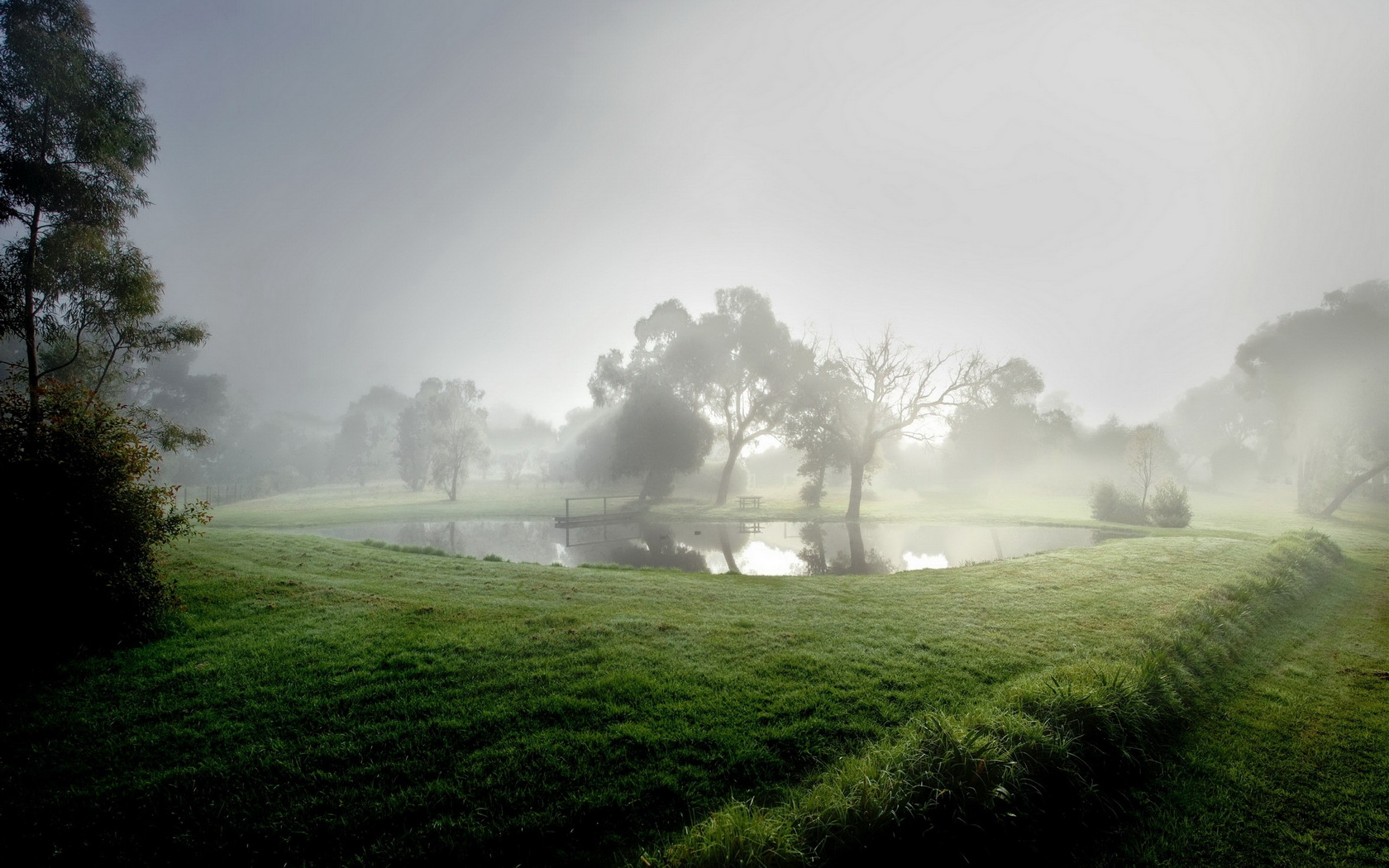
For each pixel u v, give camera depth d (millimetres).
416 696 5551
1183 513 25422
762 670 6383
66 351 13109
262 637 7242
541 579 11562
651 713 5266
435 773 4301
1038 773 4109
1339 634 8828
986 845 3557
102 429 7258
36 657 6324
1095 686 5293
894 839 3416
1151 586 11383
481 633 7496
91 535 6758
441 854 3506
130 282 10906
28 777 4254
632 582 11594
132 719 5102
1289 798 4359
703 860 3088
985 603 9922
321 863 3459
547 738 4773
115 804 3971
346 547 15594
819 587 11398
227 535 17344
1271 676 6906
